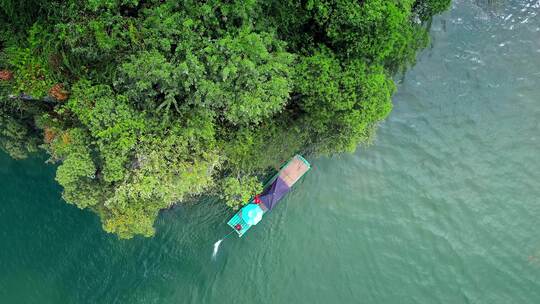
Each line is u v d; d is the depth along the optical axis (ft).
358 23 62.39
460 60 86.79
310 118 71.46
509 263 86.33
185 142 64.08
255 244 85.97
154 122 62.75
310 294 86.07
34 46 60.44
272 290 86.07
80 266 83.61
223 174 76.38
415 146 87.35
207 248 85.20
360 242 86.89
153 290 84.89
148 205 69.82
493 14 86.63
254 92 60.64
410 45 73.15
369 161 86.74
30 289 83.20
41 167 78.79
